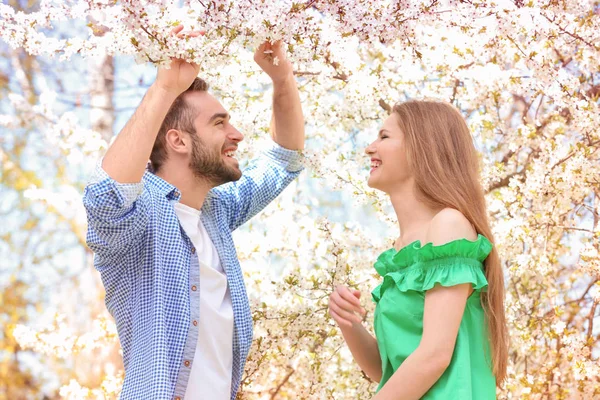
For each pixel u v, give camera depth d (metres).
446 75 3.31
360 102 3.15
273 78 2.61
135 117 2.10
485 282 2.07
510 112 3.86
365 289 3.23
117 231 2.17
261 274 3.23
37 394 6.87
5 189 7.38
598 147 3.20
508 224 3.19
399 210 2.31
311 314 3.00
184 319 2.21
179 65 2.08
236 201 2.66
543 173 3.18
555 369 3.32
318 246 3.35
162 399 2.10
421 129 2.30
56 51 2.28
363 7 2.13
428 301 2.06
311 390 3.22
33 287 7.34
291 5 2.07
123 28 2.12
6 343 7.00
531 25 2.62
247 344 2.36
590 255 3.13
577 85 2.94
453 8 2.26
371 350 2.43
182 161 2.43
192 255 2.32
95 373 6.07
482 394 2.06
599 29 2.73
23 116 4.23
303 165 2.80
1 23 2.19
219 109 2.46
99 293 6.73
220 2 2.00
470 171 2.29
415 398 2.00
